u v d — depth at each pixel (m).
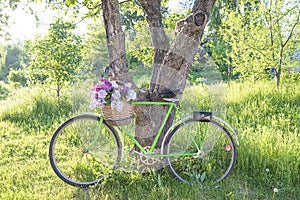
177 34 3.85
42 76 8.33
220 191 3.79
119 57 3.77
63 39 7.90
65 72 7.80
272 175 4.04
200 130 3.97
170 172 4.01
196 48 3.85
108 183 3.90
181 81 3.87
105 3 3.76
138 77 3.83
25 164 4.50
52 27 7.88
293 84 8.30
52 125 6.25
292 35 8.34
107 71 3.70
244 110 6.50
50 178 4.12
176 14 5.32
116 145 3.88
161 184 3.77
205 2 3.78
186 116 3.94
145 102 3.75
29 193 3.72
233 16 8.94
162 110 3.88
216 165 4.32
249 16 8.88
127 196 3.68
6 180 4.02
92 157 4.22
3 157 4.80
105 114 3.56
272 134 4.93
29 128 6.19
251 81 9.09
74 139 5.07
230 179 4.01
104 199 3.63
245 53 8.87
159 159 3.95
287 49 8.38
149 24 4.08
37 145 5.22
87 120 3.80
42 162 4.56
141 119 3.83
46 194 3.75
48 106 7.47
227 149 4.02
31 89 9.95
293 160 4.24
